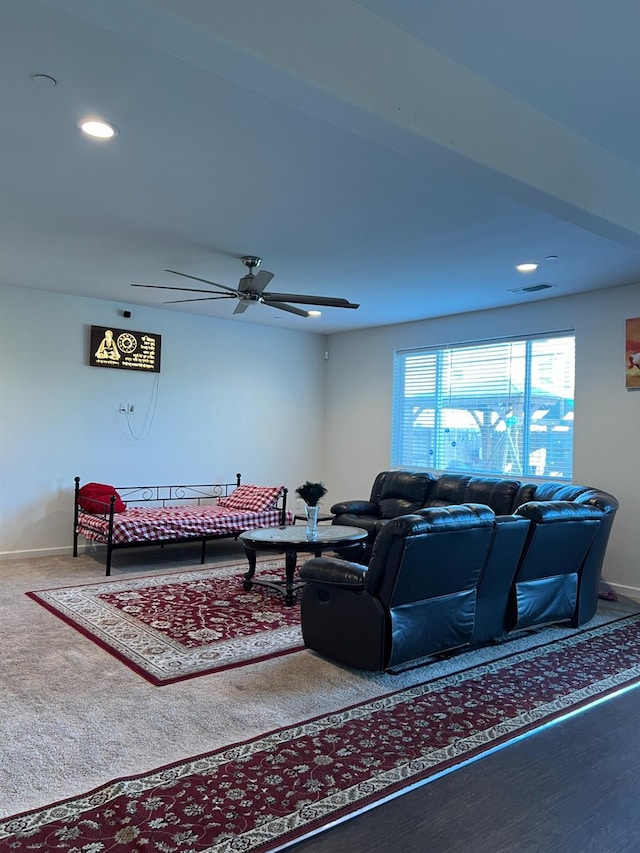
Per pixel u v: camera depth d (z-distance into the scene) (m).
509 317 6.09
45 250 4.47
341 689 3.06
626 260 4.48
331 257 4.52
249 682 3.12
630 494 5.11
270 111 2.49
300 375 7.82
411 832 1.97
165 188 3.30
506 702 2.95
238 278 5.22
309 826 1.98
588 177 2.73
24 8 1.88
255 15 1.68
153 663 3.32
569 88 2.36
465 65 2.21
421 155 2.23
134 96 2.40
